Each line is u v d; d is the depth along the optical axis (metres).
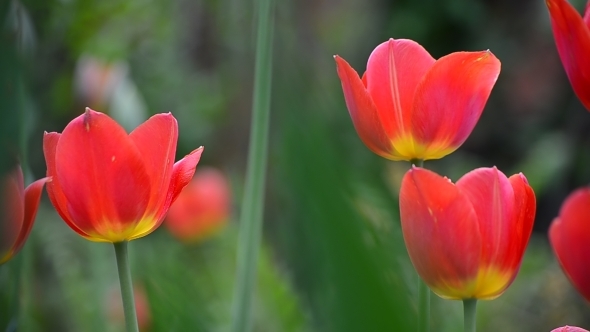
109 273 1.67
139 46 3.24
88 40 2.16
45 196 2.29
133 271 1.07
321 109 0.79
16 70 0.80
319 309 0.79
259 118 0.94
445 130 0.97
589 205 0.94
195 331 0.89
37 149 1.75
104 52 2.32
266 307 1.31
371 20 5.24
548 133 4.93
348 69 0.96
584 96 0.94
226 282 2.08
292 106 0.79
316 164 0.79
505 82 5.18
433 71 0.97
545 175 3.69
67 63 2.03
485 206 0.91
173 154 0.92
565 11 0.93
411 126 0.97
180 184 0.93
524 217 0.92
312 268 0.79
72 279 1.72
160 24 3.24
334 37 5.44
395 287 0.79
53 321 1.67
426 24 4.91
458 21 4.91
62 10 1.86
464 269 0.91
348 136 0.80
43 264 1.79
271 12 0.93
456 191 0.90
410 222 0.91
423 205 0.90
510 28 5.11
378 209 0.82
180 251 2.66
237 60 0.91
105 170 0.90
